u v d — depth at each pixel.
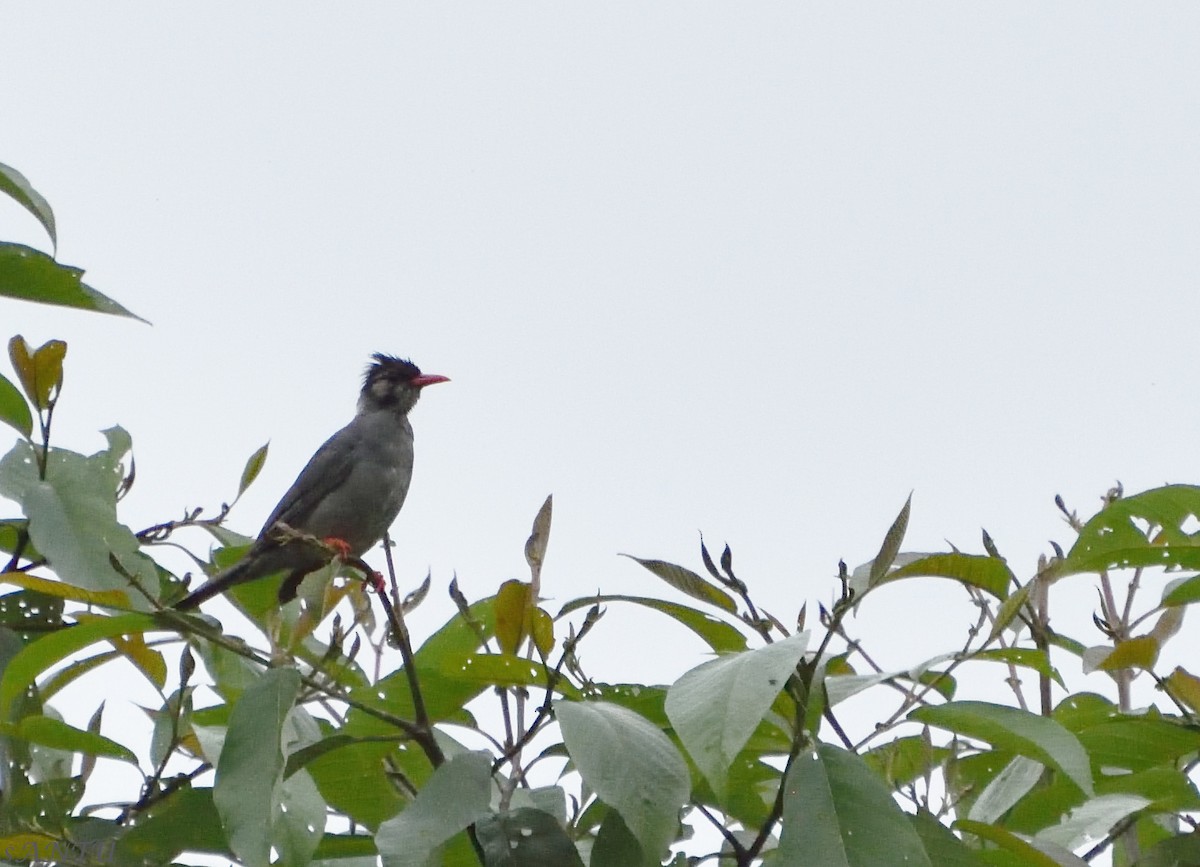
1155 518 9.13
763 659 6.68
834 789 6.69
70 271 8.80
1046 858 7.16
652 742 6.92
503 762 7.61
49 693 9.92
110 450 11.16
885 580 7.69
